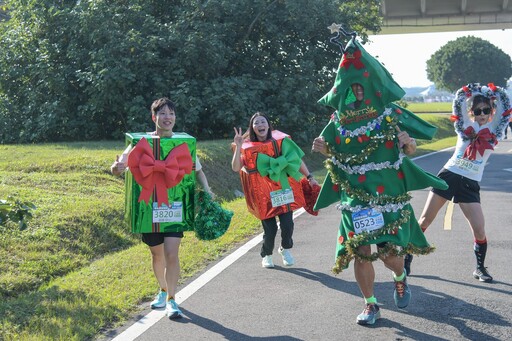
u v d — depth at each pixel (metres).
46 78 21.44
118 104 21.58
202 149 17.38
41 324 5.76
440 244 9.26
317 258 8.69
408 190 5.88
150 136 6.33
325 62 25.17
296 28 24.53
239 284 7.39
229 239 9.78
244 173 8.00
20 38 22.50
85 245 9.03
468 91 7.06
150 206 6.23
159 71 21.89
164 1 23.94
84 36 21.84
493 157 26.27
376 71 5.66
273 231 8.06
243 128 21.75
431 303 6.50
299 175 8.10
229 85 21.69
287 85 23.06
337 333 5.70
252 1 23.78
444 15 49.25
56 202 10.29
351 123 5.80
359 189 5.77
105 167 13.76
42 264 7.96
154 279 7.39
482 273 7.29
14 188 11.02
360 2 28.19
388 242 5.69
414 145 5.68
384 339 5.52
